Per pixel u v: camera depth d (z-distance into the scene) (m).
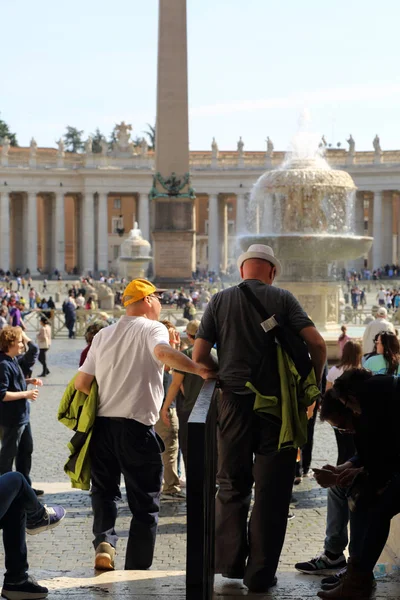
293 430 5.26
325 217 19.41
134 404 6.20
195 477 4.04
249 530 5.43
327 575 6.39
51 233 95.12
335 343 17.91
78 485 6.24
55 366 23.58
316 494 9.55
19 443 9.27
